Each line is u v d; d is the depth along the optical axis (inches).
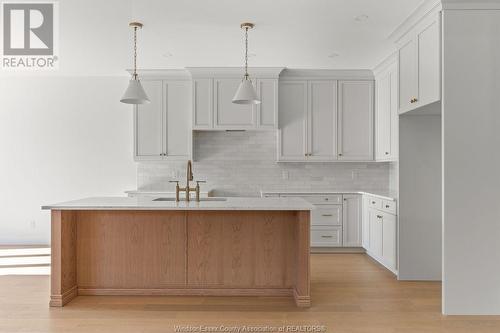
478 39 133.2
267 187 245.8
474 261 132.8
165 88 230.7
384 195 198.2
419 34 151.9
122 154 243.0
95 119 242.4
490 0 131.4
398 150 175.2
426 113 169.6
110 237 148.3
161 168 243.3
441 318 128.4
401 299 146.7
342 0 137.4
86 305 137.9
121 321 123.9
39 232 242.4
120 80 242.1
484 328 120.3
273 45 185.2
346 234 227.8
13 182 242.5
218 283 148.2
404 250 173.6
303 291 137.4
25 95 242.1
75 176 242.8
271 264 148.3
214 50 192.2
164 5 141.8
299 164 246.4
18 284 163.3
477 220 133.2
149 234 148.1
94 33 170.7
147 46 186.9
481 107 133.4
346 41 179.5
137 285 148.4
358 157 233.8
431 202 174.4
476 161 133.3
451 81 133.5
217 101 228.2
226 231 148.1
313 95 233.9
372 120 233.6
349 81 233.9
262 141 245.6
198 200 150.0
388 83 209.6
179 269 148.2
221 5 141.4
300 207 132.6
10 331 116.3
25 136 242.1
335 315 130.0
